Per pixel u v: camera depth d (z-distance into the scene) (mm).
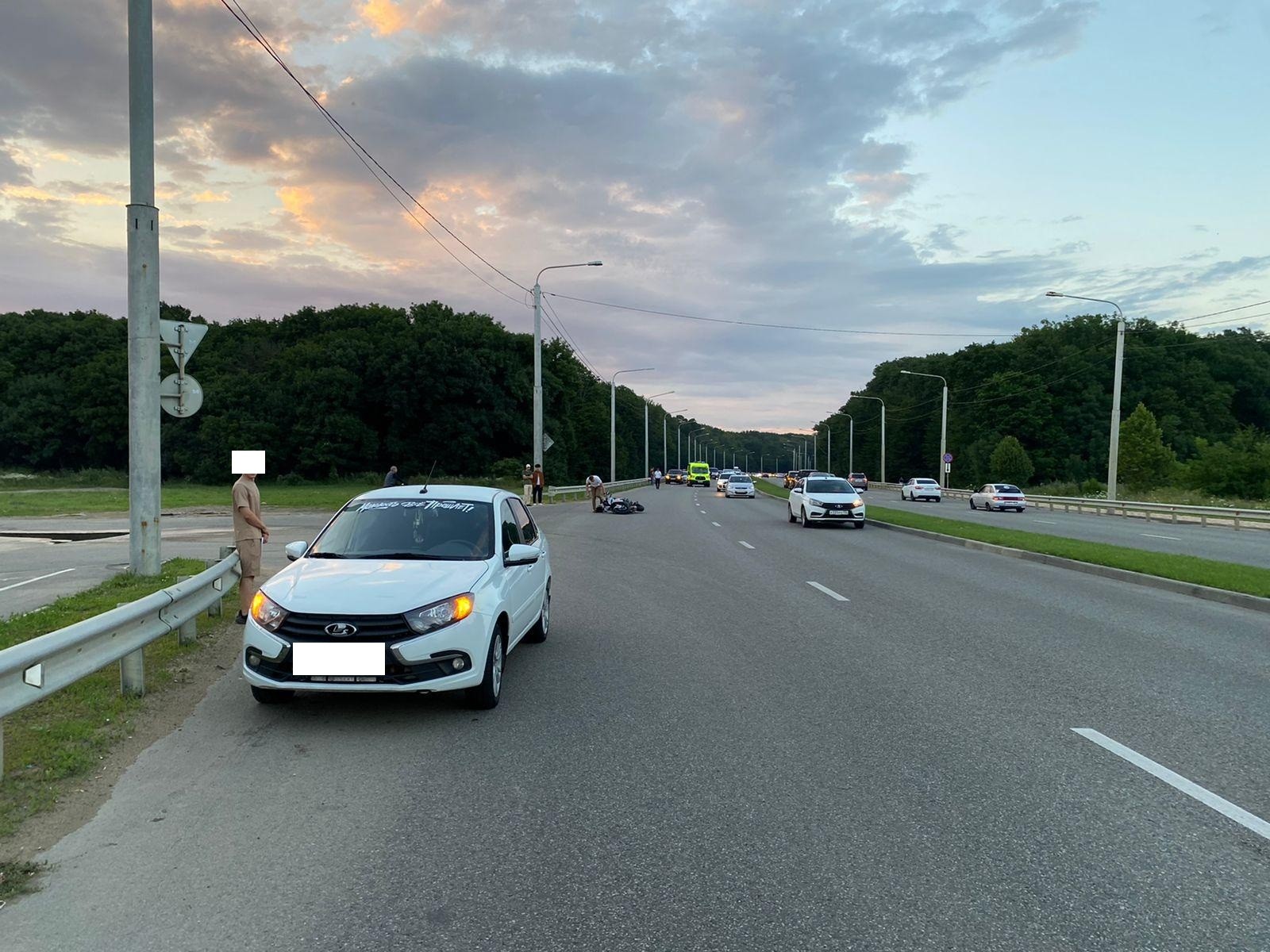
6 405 67125
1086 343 81000
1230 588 11977
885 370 132500
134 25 10109
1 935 3221
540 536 9125
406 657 5602
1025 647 8555
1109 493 39688
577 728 5844
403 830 4180
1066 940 3205
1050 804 4539
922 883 3650
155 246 10508
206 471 63781
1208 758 5285
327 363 66688
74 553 15734
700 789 4730
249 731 5730
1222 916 3389
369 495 7684
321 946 3160
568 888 3602
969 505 51031
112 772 4949
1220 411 78000
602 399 120875
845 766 5117
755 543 20594
